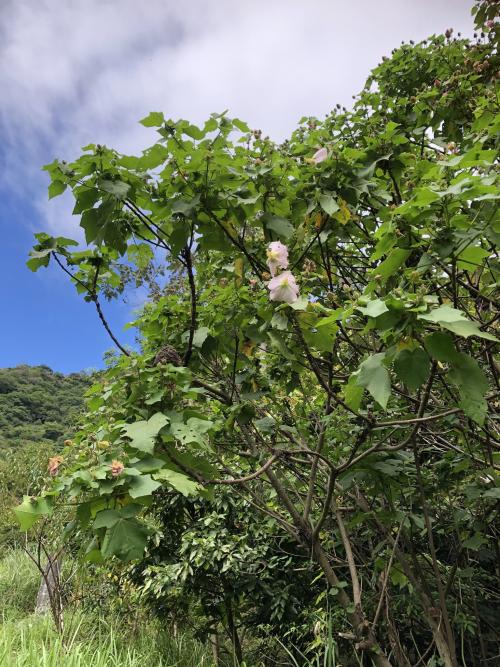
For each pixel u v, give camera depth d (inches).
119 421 71.9
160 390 76.5
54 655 132.3
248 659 182.7
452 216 61.7
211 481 78.4
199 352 100.3
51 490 61.9
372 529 119.0
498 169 63.2
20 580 307.4
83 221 80.7
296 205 85.8
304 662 153.8
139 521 59.9
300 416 123.3
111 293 106.0
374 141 90.3
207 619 199.2
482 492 96.8
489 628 128.6
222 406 112.8
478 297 79.6
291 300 70.0
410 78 126.0
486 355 86.4
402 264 60.9
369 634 96.9
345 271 110.3
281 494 107.1
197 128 76.9
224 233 85.0
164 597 191.0
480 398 50.3
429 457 128.0
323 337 74.3
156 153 77.7
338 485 114.4
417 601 125.6
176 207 77.3
